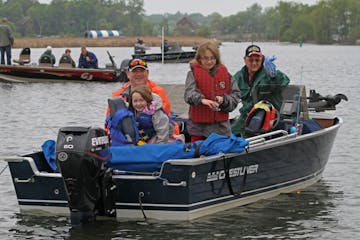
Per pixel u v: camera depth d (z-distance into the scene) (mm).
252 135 9336
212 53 8602
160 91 8984
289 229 8008
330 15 126625
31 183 8227
